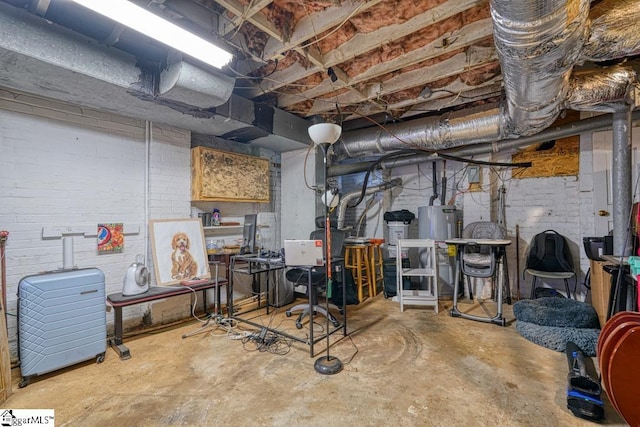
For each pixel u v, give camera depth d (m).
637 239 2.54
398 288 4.12
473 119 3.56
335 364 2.37
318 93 3.42
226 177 3.94
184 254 3.46
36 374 2.22
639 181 3.34
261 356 2.62
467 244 3.56
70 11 2.07
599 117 3.45
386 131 4.21
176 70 2.52
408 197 5.36
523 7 1.39
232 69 2.85
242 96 3.59
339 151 4.57
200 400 2.00
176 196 3.62
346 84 3.14
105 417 1.85
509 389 2.10
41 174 2.70
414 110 4.07
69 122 2.86
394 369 2.38
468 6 2.00
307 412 1.87
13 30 1.94
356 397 2.02
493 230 4.13
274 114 3.79
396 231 4.88
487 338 2.97
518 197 4.39
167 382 2.22
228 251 3.86
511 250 4.43
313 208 4.48
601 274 2.99
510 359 2.53
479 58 2.70
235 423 1.79
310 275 2.62
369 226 5.66
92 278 2.52
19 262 2.58
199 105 2.95
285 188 4.82
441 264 4.54
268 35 2.51
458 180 4.82
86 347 2.45
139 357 2.61
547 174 4.20
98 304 2.54
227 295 3.70
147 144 3.40
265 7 2.14
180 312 3.60
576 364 2.17
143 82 2.61
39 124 2.69
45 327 2.27
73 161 2.88
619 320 1.69
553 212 4.16
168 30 2.05
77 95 2.65
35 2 1.94
